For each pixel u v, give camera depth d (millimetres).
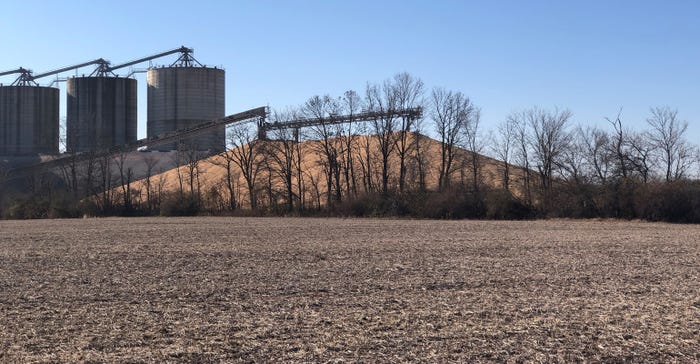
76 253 26609
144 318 13383
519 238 34312
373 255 25469
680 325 12781
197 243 31406
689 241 32219
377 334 11969
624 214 56438
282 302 15180
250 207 75750
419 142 83250
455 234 37656
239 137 82188
